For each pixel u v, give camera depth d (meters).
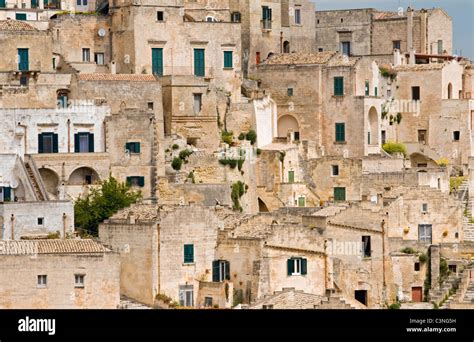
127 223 169.50
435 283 187.25
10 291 157.38
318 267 171.75
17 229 177.00
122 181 195.75
